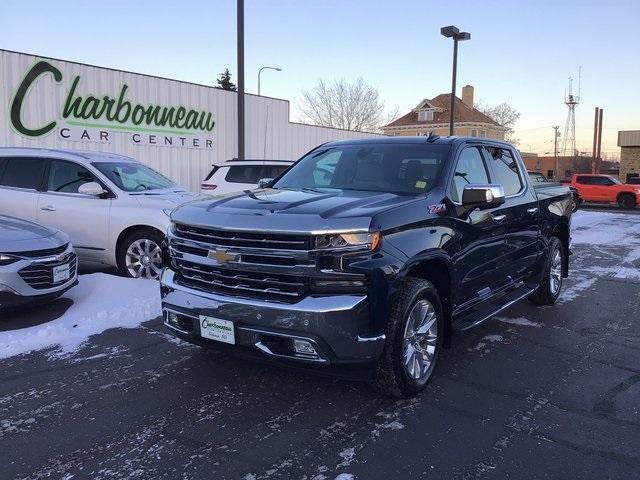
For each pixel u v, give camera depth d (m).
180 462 3.28
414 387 4.10
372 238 3.65
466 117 58.62
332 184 5.01
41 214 8.05
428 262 4.24
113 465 3.24
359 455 3.37
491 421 3.84
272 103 18.83
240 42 13.74
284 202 4.10
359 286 3.62
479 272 4.96
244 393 4.24
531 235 6.14
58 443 3.48
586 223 19.30
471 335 5.81
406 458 3.35
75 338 5.39
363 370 3.75
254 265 3.75
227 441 3.52
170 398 4.14
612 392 4.38
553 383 4.54
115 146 14.33
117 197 7.86
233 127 17.50
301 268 3.62
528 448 3.48
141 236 7.71
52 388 4.29
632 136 50.16
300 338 3.59
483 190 4.42
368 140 5.49
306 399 4.15
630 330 6.07
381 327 3.70
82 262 8.04
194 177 16.38
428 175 4.71
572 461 3.34
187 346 5.23
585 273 9.45
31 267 5.76
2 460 3.28
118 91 14.23
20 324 5.72
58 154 8.30
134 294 6.71
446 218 4.40
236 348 3.89
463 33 23.56
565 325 6.21
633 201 30.09
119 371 4.63
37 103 12.77
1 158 8.47
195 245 4.04
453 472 3.20
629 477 3.18
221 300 3.85
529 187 6.35
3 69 12.17
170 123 15.55
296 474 3.16
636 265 10.32
